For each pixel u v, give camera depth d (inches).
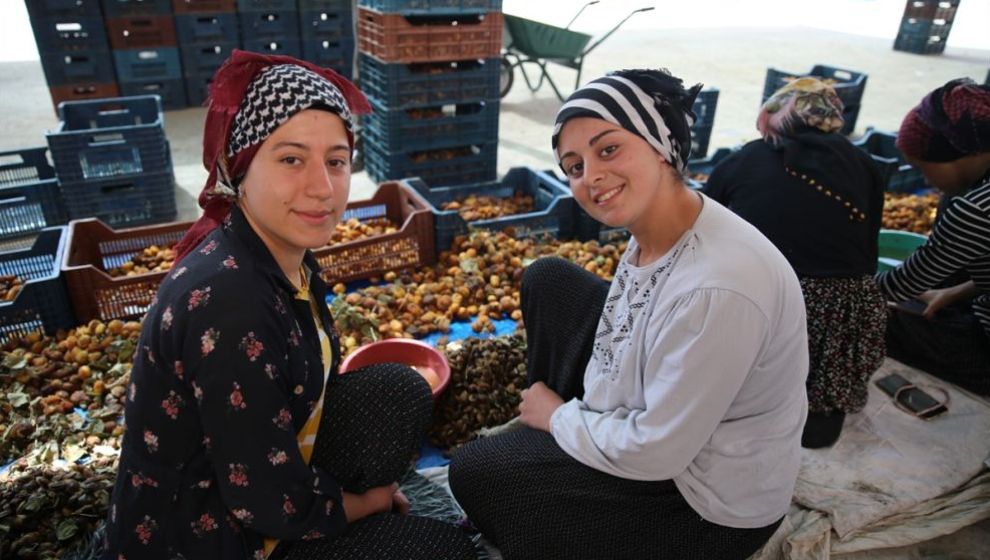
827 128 80.9
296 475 49.2
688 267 51.5
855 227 78.0
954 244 78.3
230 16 219.6
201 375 44.6
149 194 148.3
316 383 53.7
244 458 46.4
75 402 90.8
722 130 227.6
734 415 55.0
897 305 96.1
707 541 57.2
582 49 242.5
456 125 164.6
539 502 60.7
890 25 489.7
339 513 53.6
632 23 473.7
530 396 70.7
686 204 54.1
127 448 49.4
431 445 86.0
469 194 148.3
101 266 119.7
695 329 49.8
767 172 81.9
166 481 48.4
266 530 49.6
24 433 83.3
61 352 97.7
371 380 63.2
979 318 87.5
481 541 70.6
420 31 150.1
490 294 116.8
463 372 88.6
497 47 160.7
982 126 75.4
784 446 56.2
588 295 70.7
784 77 218.1
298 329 51.3
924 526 73.9
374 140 171.5
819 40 417.7
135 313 107.7
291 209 47.2
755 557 70.2
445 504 75.6
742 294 48.6
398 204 140.3
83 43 204.5
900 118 246.4
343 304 105.3
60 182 138.9
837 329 78.4
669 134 51.3
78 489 72.3
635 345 55.9
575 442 59.8
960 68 338.3
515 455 62.8
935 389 92.6
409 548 56.1
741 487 55.5
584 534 59.4
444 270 124.2
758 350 50.6
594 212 54.2
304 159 46.4
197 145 196.4
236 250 47.8
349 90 52.4
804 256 79.0
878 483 77.5
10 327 98.3
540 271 73.4
